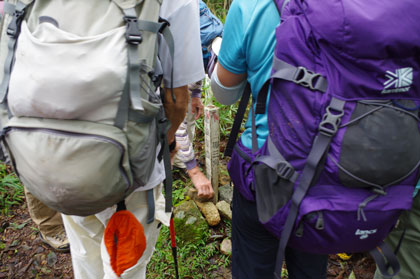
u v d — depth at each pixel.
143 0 1.04
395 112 0.96
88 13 1.02
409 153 0.98
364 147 0.96
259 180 1.13
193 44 1.25
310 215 1.02
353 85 0.95
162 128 1.22
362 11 0.90
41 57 0.97
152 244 1.57
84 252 1.53
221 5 5.21
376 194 1.02
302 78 0.98
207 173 2.44
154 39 1.06
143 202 1.40
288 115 1.03
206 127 2.26
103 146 0.98
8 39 1.12
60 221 2.17
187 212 2.24
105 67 0.95
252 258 1.39
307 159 1.01
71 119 1.00
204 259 2.15
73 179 0.99
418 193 1.35
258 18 1.09
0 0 1.27
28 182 1.09
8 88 1.08
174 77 1.28
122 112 1.00
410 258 1.47
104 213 1.39
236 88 1.37
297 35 1.01
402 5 0.91
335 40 0.93
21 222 2.48
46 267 2.17
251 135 1.24
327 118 0.97
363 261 2.11
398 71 0.93
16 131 1.03
